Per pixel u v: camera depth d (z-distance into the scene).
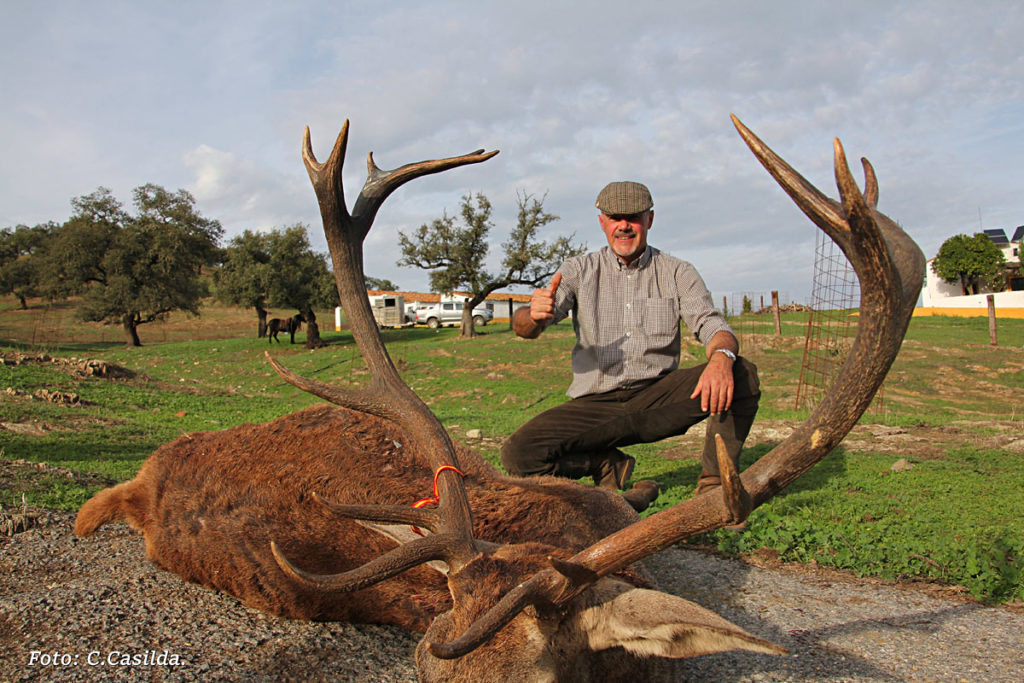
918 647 3.41
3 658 3.16
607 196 4.75
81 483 6.44
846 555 4.64
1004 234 61.75
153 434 10.93
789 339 25.78
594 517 3.31
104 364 18.64
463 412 15.59
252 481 3.63
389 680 3.03
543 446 4.93
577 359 5.04
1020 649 3.38
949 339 28.84
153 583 3.99
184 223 47.41
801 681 3.05
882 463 8.22
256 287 42.03
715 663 3.23
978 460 8.31
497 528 3.04
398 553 2.33
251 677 3.03
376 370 3.02
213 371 31.77
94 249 45.84
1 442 9.14
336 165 2.95
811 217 2.01
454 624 2.33
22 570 4.18
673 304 4.88
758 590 4.21
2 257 72.81
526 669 2.24
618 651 2.55
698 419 4.87
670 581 4.36
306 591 3.47
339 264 3.06
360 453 3.67
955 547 4.61
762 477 2.18
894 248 2.05
